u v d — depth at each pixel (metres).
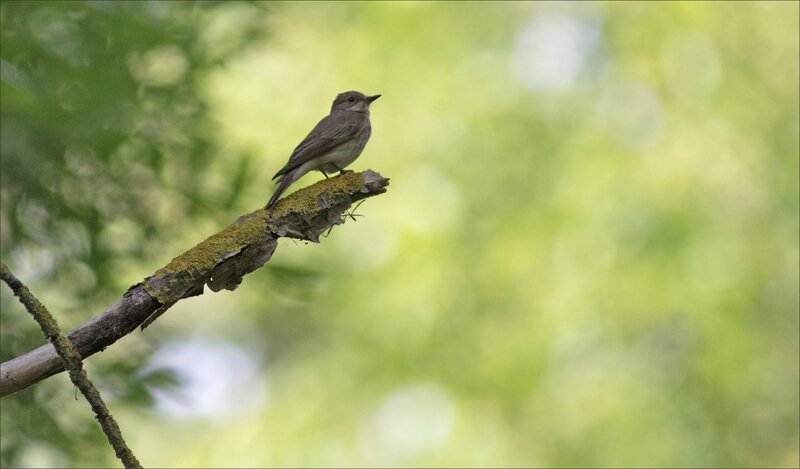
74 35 8.09
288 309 17.00
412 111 16.03
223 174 8.93
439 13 16.33
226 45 8.98
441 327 14.99
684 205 15.48
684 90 16.41
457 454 14.53
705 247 15.39
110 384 8.52
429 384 14.87
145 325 5.53
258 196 9.04
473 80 16.14
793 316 15.58
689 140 16.06
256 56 9.45
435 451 14.55
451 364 14.91
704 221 15.50
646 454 14.49
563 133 15.88
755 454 15.12
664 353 15.21
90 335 5.37
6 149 8.09
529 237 15.30
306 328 17.72
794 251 15.73
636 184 15.57
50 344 5.35
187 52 8.66
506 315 15.15
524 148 15.75
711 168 15.98
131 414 9.07
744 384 15.20
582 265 15.20
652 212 15.36
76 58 8.02
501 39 16.41
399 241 15.25
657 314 15.15
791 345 15.57
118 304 5.43
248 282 9.07
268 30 9.30
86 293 8.78
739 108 16.38
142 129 8.63
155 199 8.90
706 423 14.93
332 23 16.00
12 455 8.34
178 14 8.70
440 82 16.08
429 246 15.19
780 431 15.18
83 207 8.73
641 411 14.69
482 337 15.04
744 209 15.98
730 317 15.18
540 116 15.95
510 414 14.76
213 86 9.44
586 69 16.36
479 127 15.88
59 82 7.87
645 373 14.96
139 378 8.53
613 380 14.84
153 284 5.48
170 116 8.76
